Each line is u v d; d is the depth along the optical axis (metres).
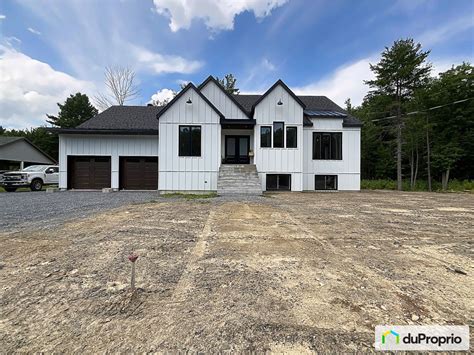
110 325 1.92
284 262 3.24
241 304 2.23
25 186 14.69
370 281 2.71
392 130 23.73
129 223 5.29
